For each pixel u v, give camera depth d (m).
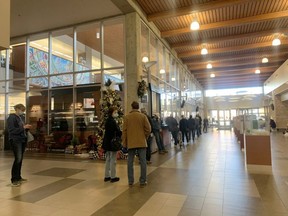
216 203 3.20
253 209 2.98
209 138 13.22
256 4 7.33
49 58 9.02
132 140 4.05
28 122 9.23
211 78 20.30
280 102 18.41
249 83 23.50
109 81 7.05
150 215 2.84
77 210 3.02
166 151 7.77
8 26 1.85
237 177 4.53
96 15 7.89
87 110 8.20
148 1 7.27
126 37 7.43
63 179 4.56
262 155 5.47
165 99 10.44
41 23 8.49
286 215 2.79
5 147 9.55
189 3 7.32
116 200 3.37
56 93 8.84
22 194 3.68
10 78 9.98
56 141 8.53
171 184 4.13
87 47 8.40
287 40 10.59
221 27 8.64
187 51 12.41
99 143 6.90
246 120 5.73
